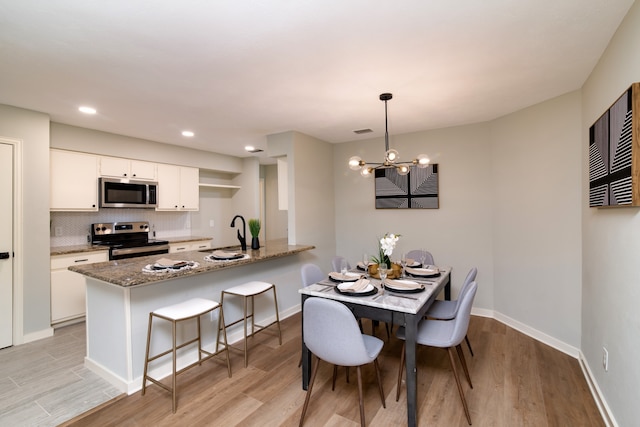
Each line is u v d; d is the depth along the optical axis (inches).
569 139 107.7
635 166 57.7
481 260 147.1
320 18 64.8
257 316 134.5
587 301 96.7
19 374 99.0
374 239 177.3
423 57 82.3
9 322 118.3
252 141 176.6
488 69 89.8
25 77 91.2
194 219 217.6
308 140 167.0
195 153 197.8
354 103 116.9
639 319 59.8
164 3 59.1
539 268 119.9
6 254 116.7
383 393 84.2
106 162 155.1
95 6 59.7
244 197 234.2
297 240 157.8
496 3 60.9
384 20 65.9
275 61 83.4
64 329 135.0
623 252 67.5
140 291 92.2
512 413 78.6
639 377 59.9
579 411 79.2
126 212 179.9
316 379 96.0
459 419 76.8
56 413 80.3
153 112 124.2
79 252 140.8
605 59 79.2
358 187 182.2
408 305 76.3
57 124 137.6
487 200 145.1
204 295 111.3
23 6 59.2
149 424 76.0
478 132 146.6
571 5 62.1
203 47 75.8
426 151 159.6
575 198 106.2
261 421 76.9
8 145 117.0
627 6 62.6
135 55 79.1
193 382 94.6
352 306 83.0
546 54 81.4
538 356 108.0
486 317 146.1
